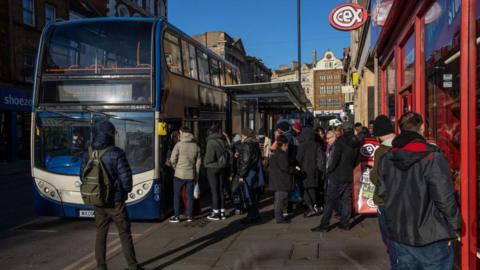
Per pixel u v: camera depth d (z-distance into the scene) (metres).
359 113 24.78
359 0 22.06
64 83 8.91
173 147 9.48
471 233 4.35
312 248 6.66
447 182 3.43
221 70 14.49
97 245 5.59
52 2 30.41
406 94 8.41
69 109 8.80
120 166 5.46
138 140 8.68
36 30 28.73
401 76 9.16
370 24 16.03
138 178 8.62
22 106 26.95
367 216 8.85
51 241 7.64
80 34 9.09
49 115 8.88
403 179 3.61
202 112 11.94
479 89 4.29
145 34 8.93
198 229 8.28
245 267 5.86
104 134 5.51
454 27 4.92
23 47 27.56
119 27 9.06
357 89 27.09
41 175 8.85
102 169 5.36
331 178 7.63
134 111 8.69
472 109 4.40
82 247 7.23
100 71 8.87
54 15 30.77
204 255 6.50
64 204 8.76
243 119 16.80
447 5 5.25
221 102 14.05
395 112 9.80
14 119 26.42
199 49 11.95
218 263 6.08
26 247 7.27
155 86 8.71
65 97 8.90
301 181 9.35
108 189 5.37
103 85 8.81
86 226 8.81
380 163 3.90
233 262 6.10
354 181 7.87
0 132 25.48
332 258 6.11
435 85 5.92
